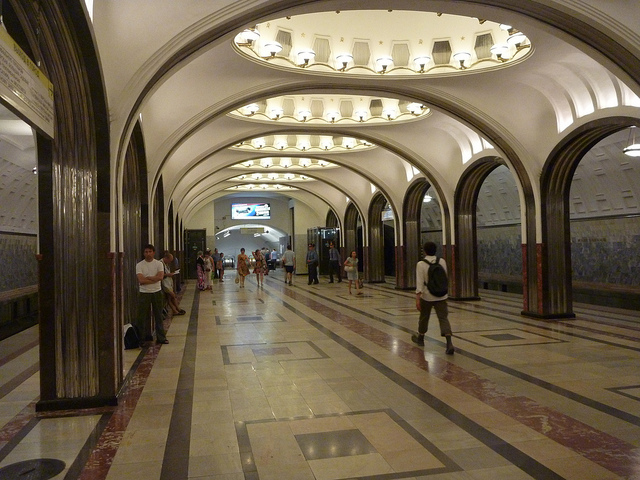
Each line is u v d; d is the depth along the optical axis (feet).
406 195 61.21
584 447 13.74
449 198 50.14
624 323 34.30
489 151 43.04
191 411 17.16
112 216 18.79
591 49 23.17
